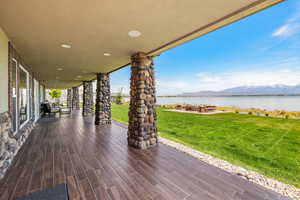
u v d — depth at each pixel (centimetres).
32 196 156
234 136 438
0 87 202
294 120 722
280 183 184
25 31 208
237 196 157
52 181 186
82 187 174
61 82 888
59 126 542
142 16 170
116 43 258
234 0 141
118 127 525
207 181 187
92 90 853
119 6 149
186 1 142
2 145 202
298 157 280
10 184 179
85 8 152
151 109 330
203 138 418
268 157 279
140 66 314
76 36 227
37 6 147
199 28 203
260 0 141
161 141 363
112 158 259
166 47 273
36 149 303
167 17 173
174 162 243
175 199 154
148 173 207
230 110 1198
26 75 425
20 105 347
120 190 168
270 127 560
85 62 397
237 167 228
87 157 263
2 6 146
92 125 561
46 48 281
